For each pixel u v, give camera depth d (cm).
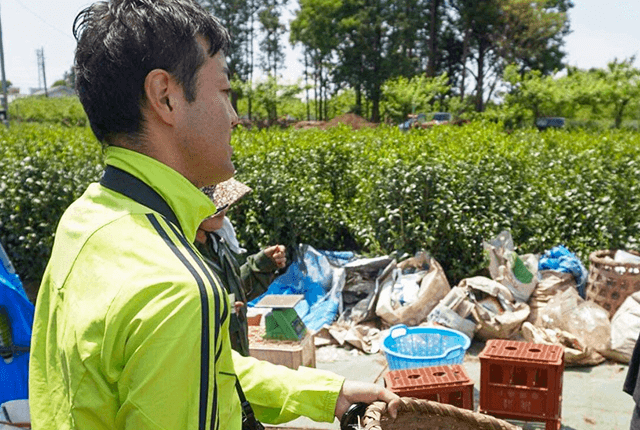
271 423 147
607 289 529
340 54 5138
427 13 5234
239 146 812
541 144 1047
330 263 637
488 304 530
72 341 95
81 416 95
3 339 291
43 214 676
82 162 773
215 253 283
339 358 512
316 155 863
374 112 5056
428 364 378
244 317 281
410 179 622
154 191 105
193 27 105
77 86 109
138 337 89
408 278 566
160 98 104
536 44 5147
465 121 3562
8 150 827
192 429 92
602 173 695
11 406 298
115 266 94
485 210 636
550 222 675
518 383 354
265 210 690
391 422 167
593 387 441
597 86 3741
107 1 107
